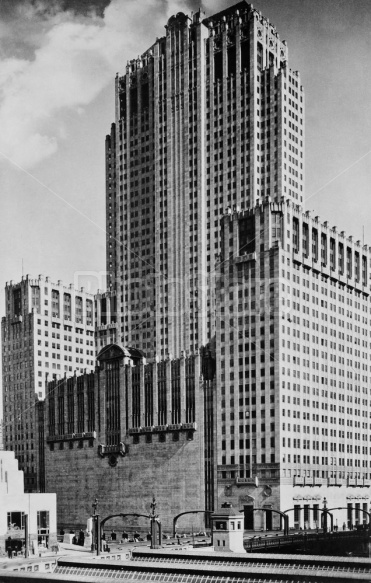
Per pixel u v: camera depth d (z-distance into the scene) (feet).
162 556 361.10
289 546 481.05
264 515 640.58
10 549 495.82
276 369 654.94
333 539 517.55
